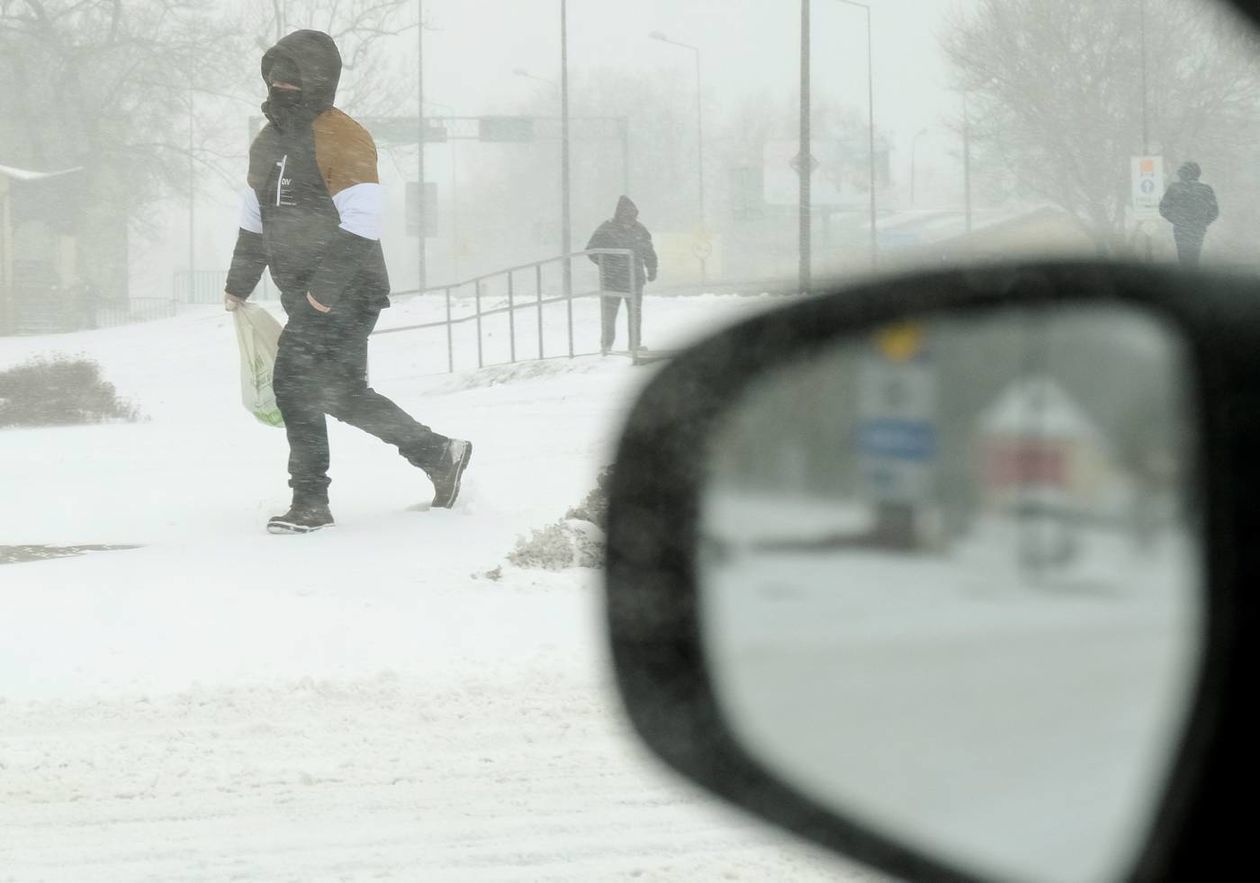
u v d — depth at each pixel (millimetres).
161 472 28953
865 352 3488
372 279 19844
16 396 45656
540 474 25219
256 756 10445
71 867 8211
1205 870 3127
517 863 8070
